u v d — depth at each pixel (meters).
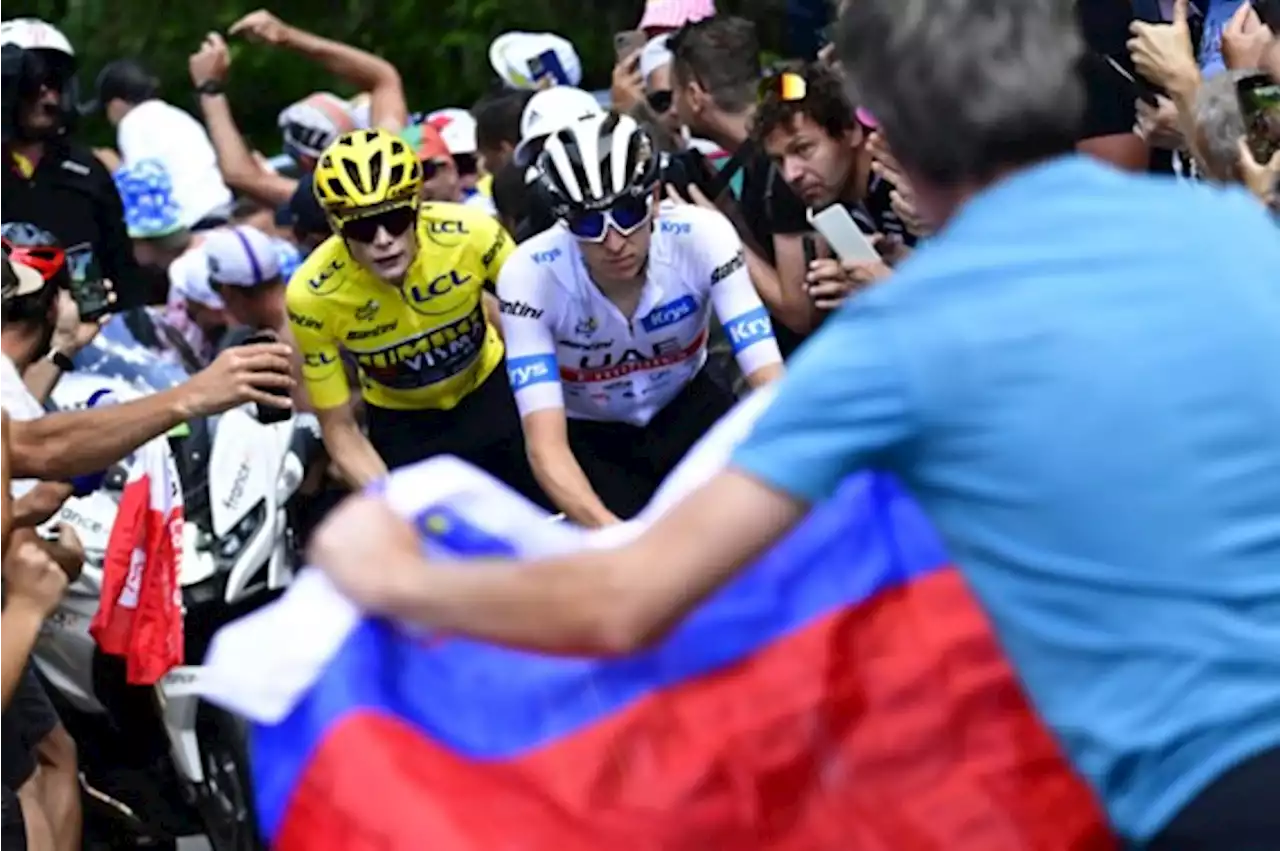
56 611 8.59
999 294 3.74
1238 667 3.73
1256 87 6.87
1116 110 8.45
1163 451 3.70
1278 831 3.70
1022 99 3.80
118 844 9.25
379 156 8.80
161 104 15.79
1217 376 3.73
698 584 3.69
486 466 9.84
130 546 7.98
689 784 4.40
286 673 4.54
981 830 4.29
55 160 12.83
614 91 12.50
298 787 4.48
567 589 3.68
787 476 3.68
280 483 8.88
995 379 3.70
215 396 7.32
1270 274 3.85
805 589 4.49
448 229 9.30
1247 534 3.72
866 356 3.71
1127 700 3.76
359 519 3.86
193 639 8.74
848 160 9.08
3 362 7.68
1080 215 3.82
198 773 8.59
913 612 4.43
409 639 4.57
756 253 9.66
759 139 9.15
